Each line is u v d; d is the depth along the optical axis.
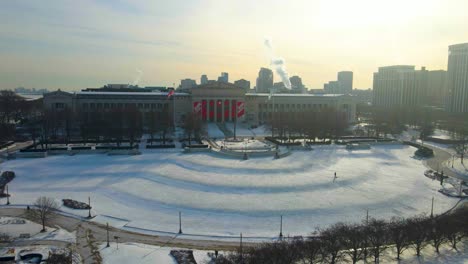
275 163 161.25
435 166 168.00
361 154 189.38
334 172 148.25
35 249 80.06
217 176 140.12
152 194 120.62
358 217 103.38
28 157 170.25
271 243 79.44
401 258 78.06
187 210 107.81
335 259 74.81
